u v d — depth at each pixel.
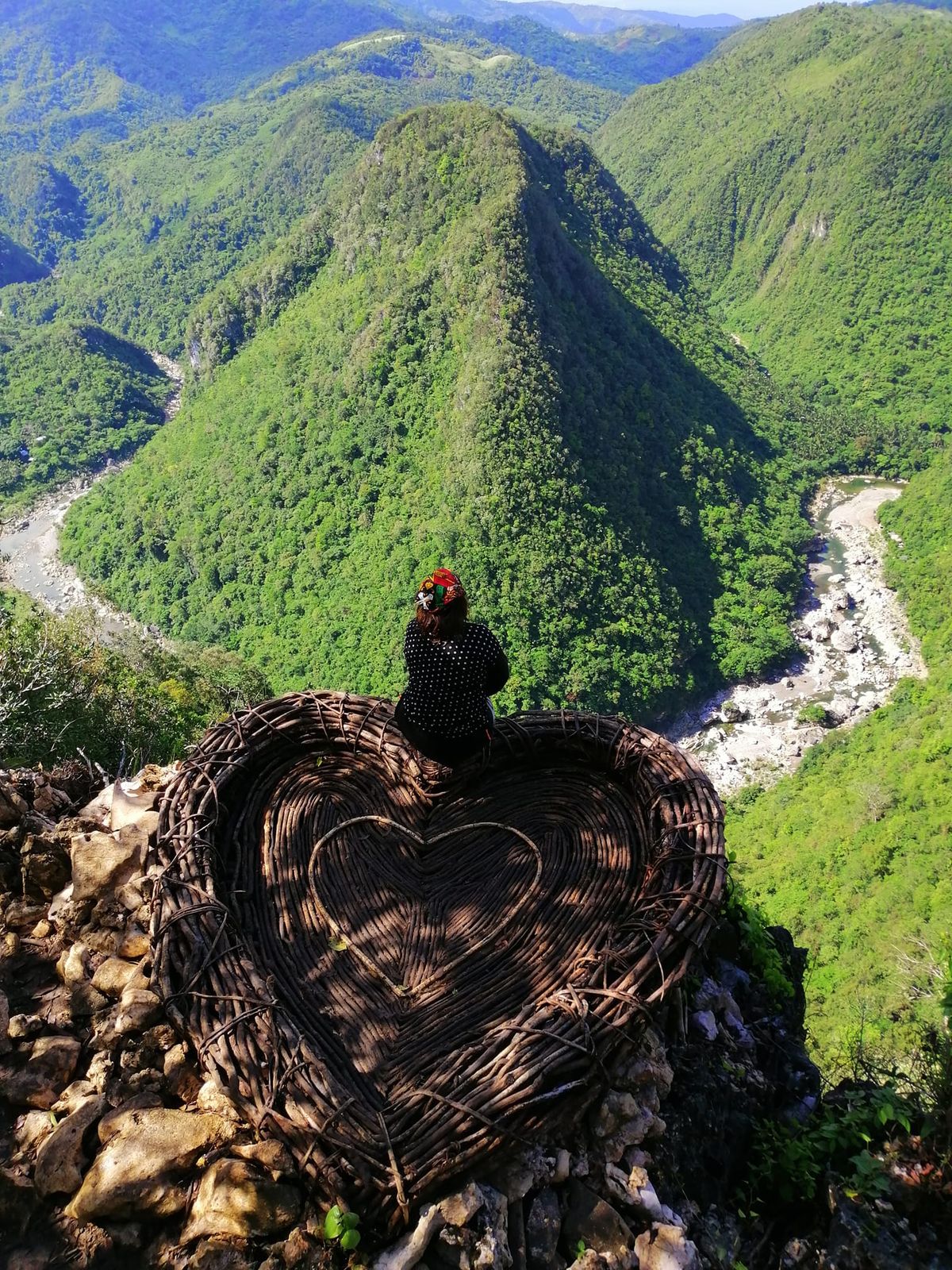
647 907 3.15
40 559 93.38
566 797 3.87
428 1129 2.53
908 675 59.91
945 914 28.20
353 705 4.19
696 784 3.61
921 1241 2.68
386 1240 2.41
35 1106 2.80
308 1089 2.60
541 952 3.16
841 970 25.91
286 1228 2.42
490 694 3.93
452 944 3.21
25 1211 2.51
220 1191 2.43
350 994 3.01
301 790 3.89
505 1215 2.50
